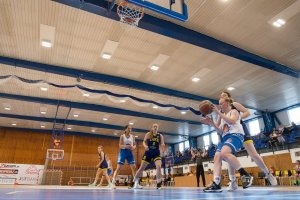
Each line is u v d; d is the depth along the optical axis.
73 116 19.62
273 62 11.00
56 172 20.52
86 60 11.09
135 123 21.36
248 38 9.39
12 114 19.30
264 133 16.69
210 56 10.64
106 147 26.53
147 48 10.09
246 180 4.28
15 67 11.58
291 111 17.14
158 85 13.70
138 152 27.55
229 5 7.75
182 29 8.66
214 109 3.50
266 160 16.06
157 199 1.96
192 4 7.70
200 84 13.52
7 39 9.52
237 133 3.55
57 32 9.09
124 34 9.16
